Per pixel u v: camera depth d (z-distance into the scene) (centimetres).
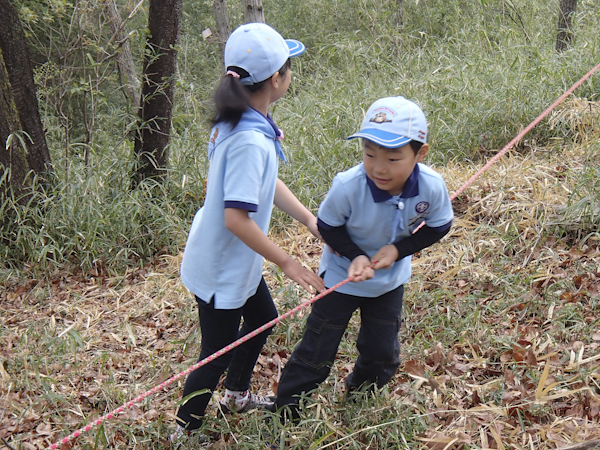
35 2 729
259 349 288
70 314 423
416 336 333
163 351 367
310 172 541
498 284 377
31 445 291
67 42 550
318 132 591
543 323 336
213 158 237
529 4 866
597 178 431
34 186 497
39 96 662
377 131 212
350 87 704
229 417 294
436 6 968
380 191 230
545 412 272
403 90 650
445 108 602
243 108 225
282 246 471
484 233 431
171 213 510
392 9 890
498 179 488
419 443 262
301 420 269
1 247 487
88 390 335
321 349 260
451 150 562
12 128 483
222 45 767
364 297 255
